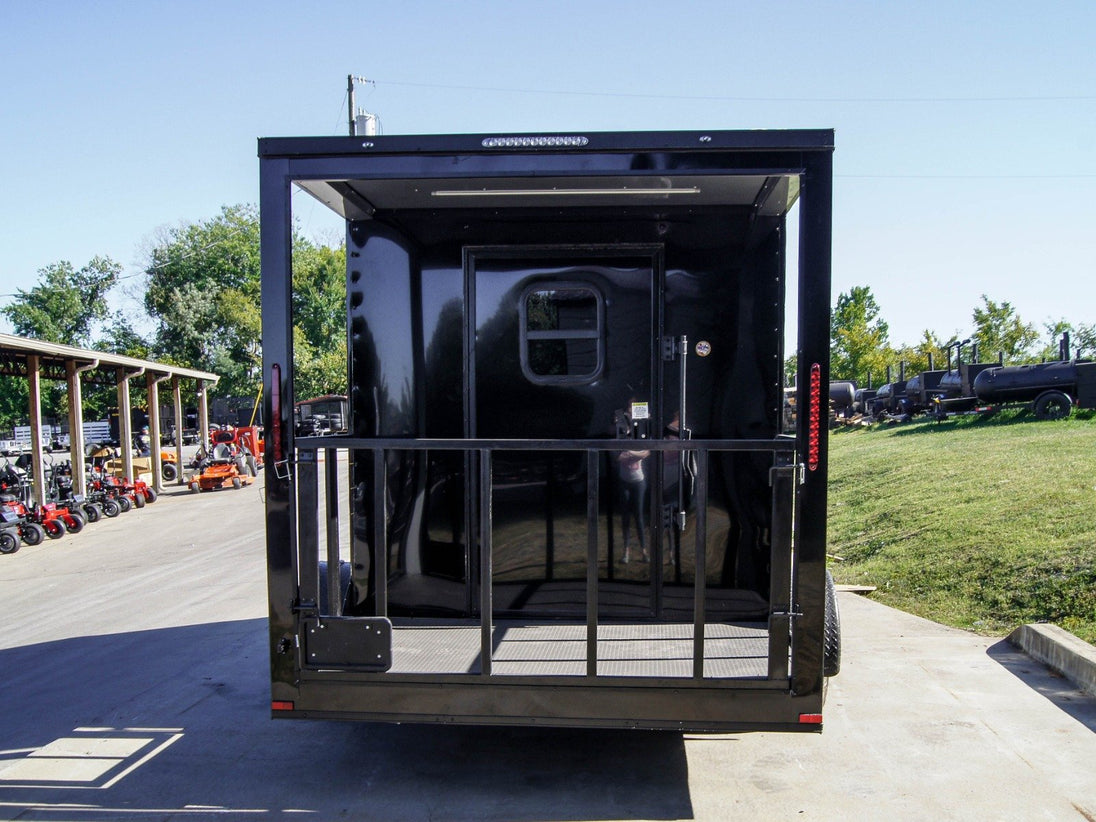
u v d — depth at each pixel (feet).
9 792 12.14
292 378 10.54
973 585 21.97
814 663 9.93
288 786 12.14
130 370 64.80
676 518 13.47
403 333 13.73
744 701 10.08
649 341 13.62
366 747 13.61
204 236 205.67
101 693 17.07
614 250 13.55
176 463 84.74
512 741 13.75
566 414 13.70
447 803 11.47
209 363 191.72
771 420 13.50
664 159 10.03
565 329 13.66
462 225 13.56
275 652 10.64
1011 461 37.88
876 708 14.74
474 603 13.70
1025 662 17.04
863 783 11.87
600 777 12.25
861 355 120.98
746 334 13.50
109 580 32.55
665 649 11.41
